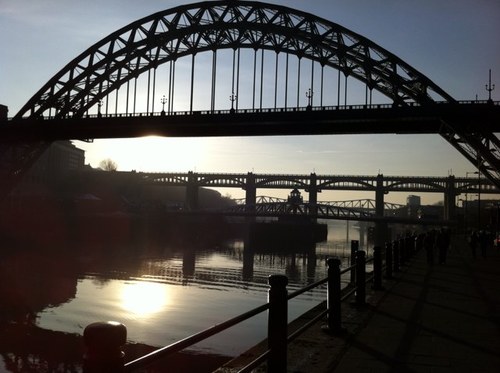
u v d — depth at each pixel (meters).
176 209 165.25
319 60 65.44
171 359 23.97
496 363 7.86
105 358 3.03
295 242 148.00
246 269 68.56
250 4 68.50
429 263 27.28
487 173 57.53
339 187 179.25
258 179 182.38
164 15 71.81
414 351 8.48
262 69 70.94
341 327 10.09
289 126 65.31
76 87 72.00
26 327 30.91
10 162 76.19
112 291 45.75
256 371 6.79
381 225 151.62
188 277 57.34
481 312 12.40
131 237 116.69
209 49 72.00
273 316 6.30
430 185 174.25
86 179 141.00
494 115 54.62
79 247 89.88
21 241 87.25
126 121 68.88
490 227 85.88
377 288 16.41
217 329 4.44
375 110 58.97
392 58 60.22
